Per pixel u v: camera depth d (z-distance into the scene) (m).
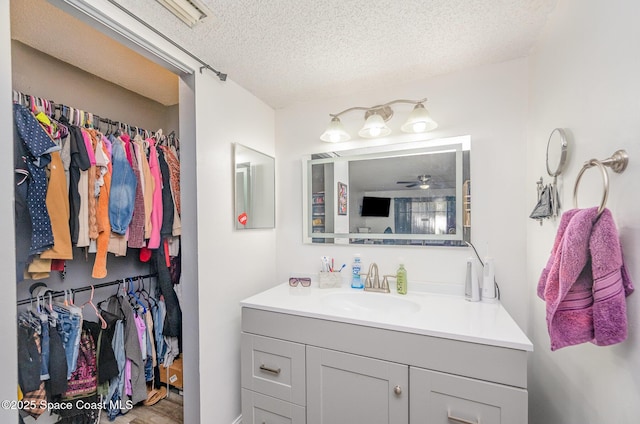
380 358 1.16
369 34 1.25
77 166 1.40
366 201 1.77
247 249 1.76
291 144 2.01
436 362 1.07
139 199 1.67
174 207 1.91
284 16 1.12
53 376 1.37
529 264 1.39
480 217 1.52
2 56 0.73
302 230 1.96
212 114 1.51
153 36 1.20
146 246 1.74
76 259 1.72
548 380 1.17
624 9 0.68
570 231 0.73
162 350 1.93
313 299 1.52
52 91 1.66
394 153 1.70
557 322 0.76
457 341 1.04
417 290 1.62
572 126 0.96
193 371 1.41
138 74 1.80
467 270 1.49
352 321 1.21
